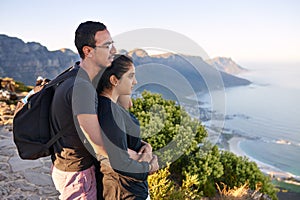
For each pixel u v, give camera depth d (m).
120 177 1.58
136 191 1.62
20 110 1.54
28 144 1.53
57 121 1.47
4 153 4.54
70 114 1.42
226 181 4.57
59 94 1.42
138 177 1.59
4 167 4.07
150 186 3.22
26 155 1.56
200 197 3.81
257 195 4.46
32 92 1.67
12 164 4.17
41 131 1.53
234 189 4.30
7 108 7.05
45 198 3.39
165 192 3.31
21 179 3.77
